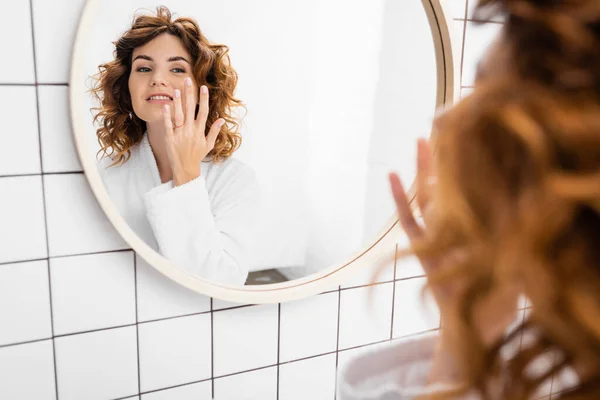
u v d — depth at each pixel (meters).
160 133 0.80
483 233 0.28
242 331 0.97
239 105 0.84
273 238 0.92
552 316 0.26
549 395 0.83
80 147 0.75
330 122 0.92
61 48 0.76
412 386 0.71
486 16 0.31
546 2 0.27
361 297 1.08
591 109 0.25
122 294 0.86
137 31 0.75
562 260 0.25
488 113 0.27
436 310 1.13
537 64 0.27
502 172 0.27
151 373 0.91
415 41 0.97
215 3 0.79
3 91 0.73
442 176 0.29
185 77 0.80
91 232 0.82
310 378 1.06
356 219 0.99
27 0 0.73
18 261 0.78
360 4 0.90
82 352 0.85
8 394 0.81
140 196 0.81
